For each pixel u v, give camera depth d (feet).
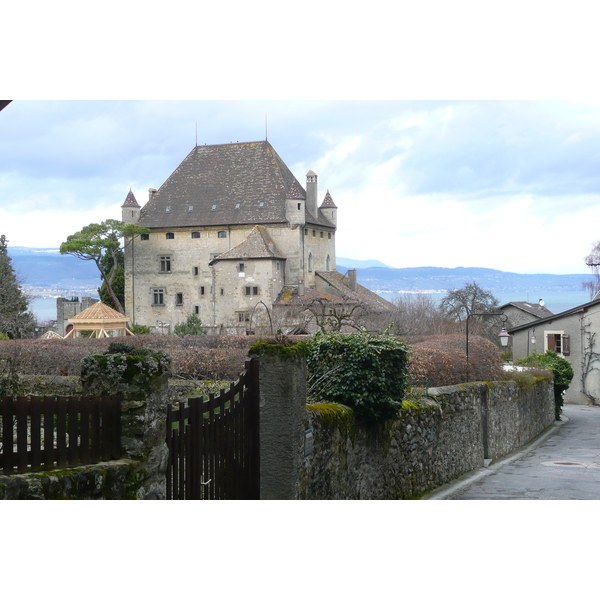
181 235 240.32
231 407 22.99
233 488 22.89
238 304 220.84
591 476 49.98
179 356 46.32
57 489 17.28
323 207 257.14
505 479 48.01
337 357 31.96
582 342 152.97
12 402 17.51
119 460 19.21
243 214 236.22
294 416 23.85
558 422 107.86
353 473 30.19
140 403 19.39
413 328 143.02
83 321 116.98
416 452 39.24
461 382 59.36
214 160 253.44
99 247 248.93
